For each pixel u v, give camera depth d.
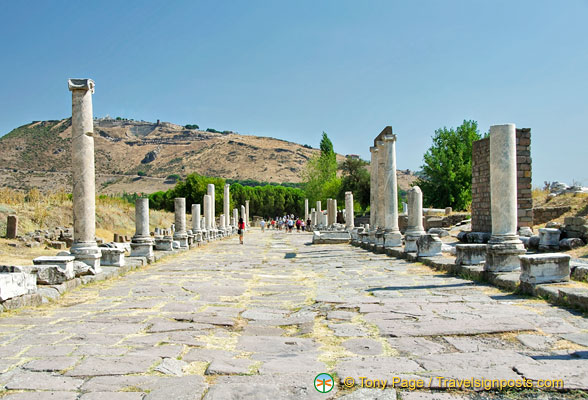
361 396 3.90
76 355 5.07
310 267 14.35
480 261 10.90
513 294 8.22
